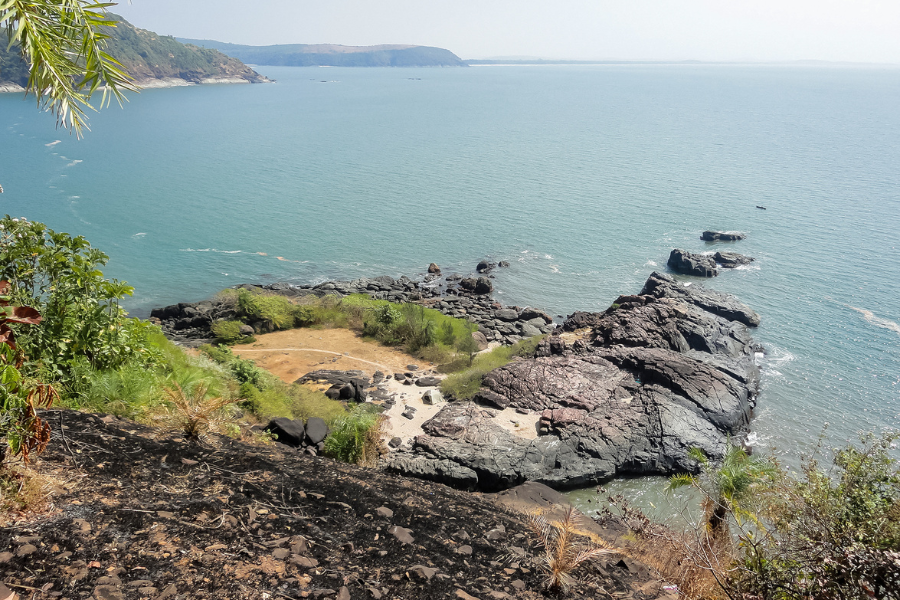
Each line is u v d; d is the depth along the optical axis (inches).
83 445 260.1
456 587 216.8
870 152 6363.2
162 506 218.1
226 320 2027.6
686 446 1218.0
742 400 1441.9
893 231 3378.4
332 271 3024.1
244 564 189.6
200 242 3474.4
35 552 166.9
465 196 4643.2
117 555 176.6
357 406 1189.1
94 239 3479.3
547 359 1565.0
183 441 319.0
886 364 1814.7
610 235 3491.6
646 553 422.3
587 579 278.5
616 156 6387.8
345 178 5413.4
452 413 1279.5
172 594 162.4
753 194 4436.5
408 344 1813.5
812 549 274.5
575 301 2549.2
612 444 1205.1
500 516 371.2
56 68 265.4
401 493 352.5
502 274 2881.4
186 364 838.5
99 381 406.3
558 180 5167.3
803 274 2709.2
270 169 5831.7
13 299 385.4
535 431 1251.8
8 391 203.8
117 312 486.0
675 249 2893.7
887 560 236.4
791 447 1365.7
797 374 1742.1
